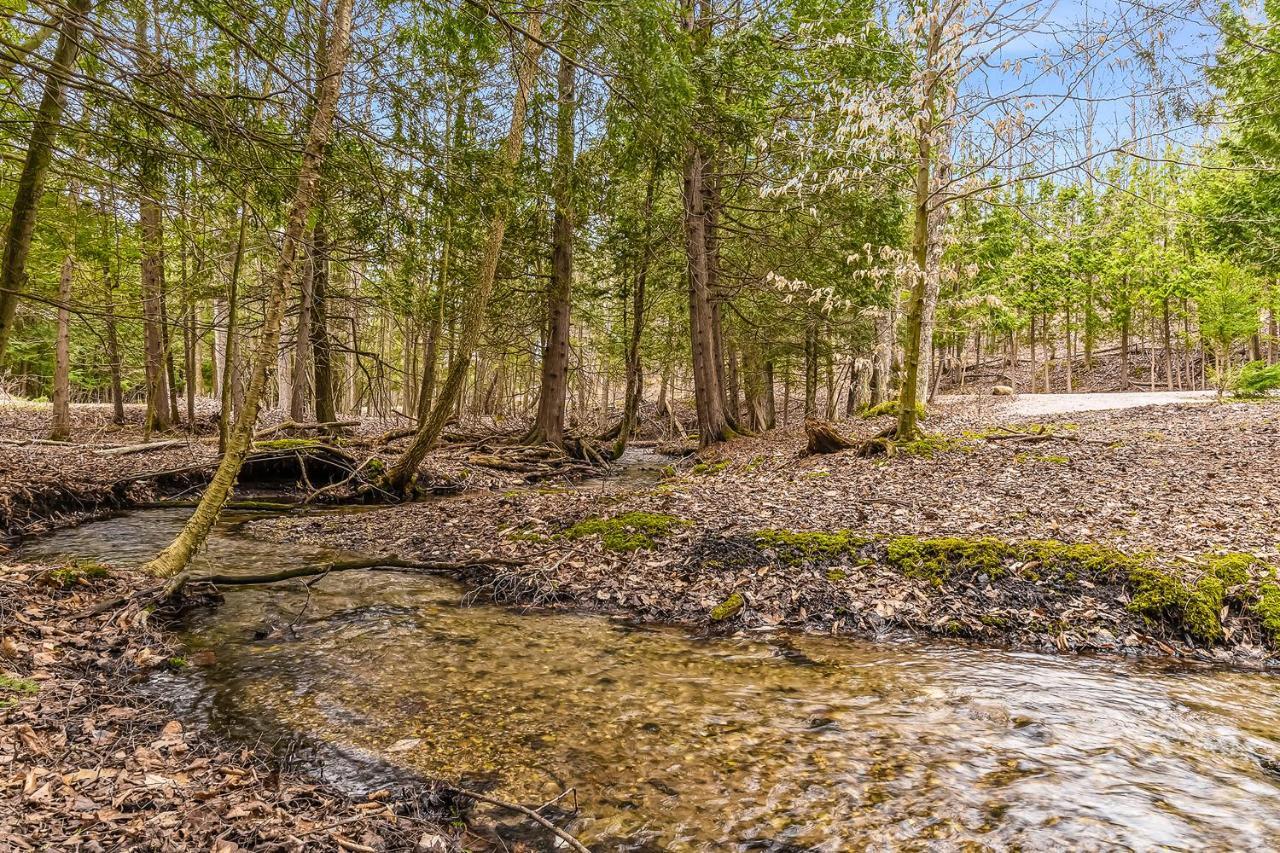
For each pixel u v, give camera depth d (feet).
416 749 12.29
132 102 15.14
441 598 22.12
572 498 33.83
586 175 25.30
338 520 33.53
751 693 14.73
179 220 21.27
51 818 8.90
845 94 31.99
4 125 18.02
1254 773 11.23
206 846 8.67
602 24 19.74
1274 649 16.30
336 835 9.36
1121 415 52.03
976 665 16.21
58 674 14.06
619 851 9.43
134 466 41.11
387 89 19.35
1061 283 108.47
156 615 18.54
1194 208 65.46
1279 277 71.31
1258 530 21.62
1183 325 123.85
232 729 12.86
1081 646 17.17
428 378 55.72
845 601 19.94
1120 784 10.85
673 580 22.20
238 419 21.03
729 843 9.57
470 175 22.21
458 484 46.06
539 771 11.54
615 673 15.96
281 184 18.98
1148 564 19.48
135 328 54.13
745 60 46.06
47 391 104.12
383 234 22.54
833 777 11.19
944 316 70.38
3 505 28.58
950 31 29.73
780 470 39.73
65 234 29.66
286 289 19.52
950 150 35.53
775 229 61.52
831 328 71.26
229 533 31.27
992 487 29.99
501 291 56.90
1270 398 56.85
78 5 16.81
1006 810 10.16
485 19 20.62
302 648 17.42
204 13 16.16
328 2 22.07
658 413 112.27
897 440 40.83
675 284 69.10
